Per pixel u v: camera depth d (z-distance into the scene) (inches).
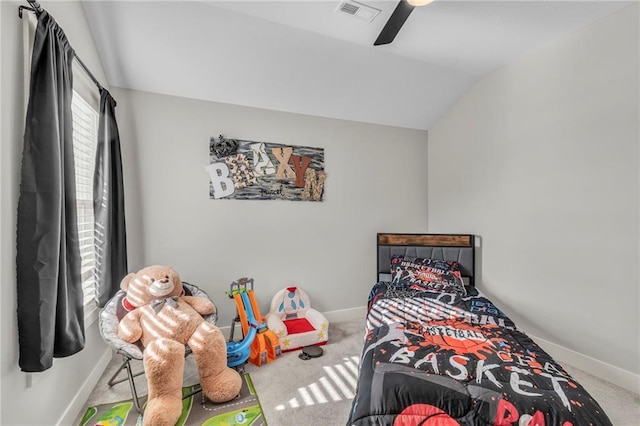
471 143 131.7
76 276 63.7
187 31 89.2
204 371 77.7
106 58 93.9
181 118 111.1
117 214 94.1
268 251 123.7
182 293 91.6
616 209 85.7
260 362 96.7
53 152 54.7
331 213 135.7
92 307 85.9
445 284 114.3
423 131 155.8
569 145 96.3
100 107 88.0
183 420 71.3
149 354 70.3
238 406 76.7
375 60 109.4
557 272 100.2
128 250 104.9
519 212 112.0
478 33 96.3
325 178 134.3
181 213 110.8
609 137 86.7
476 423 46.7
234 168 117.7
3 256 49.0
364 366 63.5
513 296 114.7
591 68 90.4
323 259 134.1
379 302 101.4
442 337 72.6
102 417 72.4
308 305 125.7
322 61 106.3
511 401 48.5
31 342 51.0
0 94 48.8
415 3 69.9
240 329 118.0
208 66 101.4
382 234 140.0
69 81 64.7
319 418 72.5
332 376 91.0
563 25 91.7
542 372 56.8
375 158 144.9
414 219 153.7
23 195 51.6
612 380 86.4
